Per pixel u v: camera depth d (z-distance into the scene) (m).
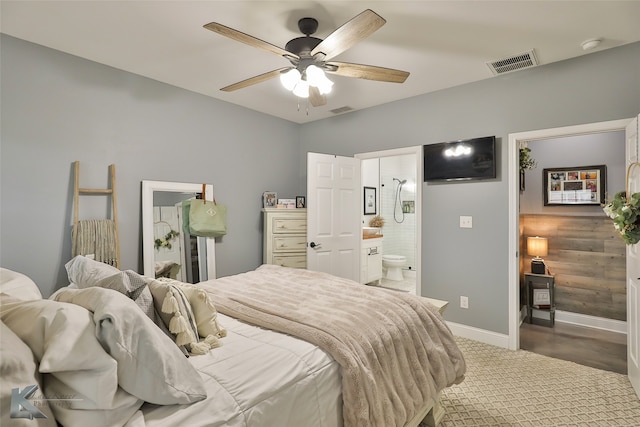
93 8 2.13
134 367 0.95
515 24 2.30
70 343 0.85
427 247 3.67
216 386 1.13
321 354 1.43
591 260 3.75
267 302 1.97
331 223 4.19
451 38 2.49
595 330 3.64
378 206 6.53
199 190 3.59
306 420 1.26
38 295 1.71
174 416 0.98
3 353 0.76
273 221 4.08
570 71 2.83
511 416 2.13
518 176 3.16
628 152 2.52
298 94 2.46
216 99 3.79
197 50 2.69
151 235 3.18
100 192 2.87
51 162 2.64
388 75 2.39
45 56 2.62
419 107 3.71
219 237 3.84
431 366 1.85
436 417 2.03
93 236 2.78
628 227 2.11
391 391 1.55
